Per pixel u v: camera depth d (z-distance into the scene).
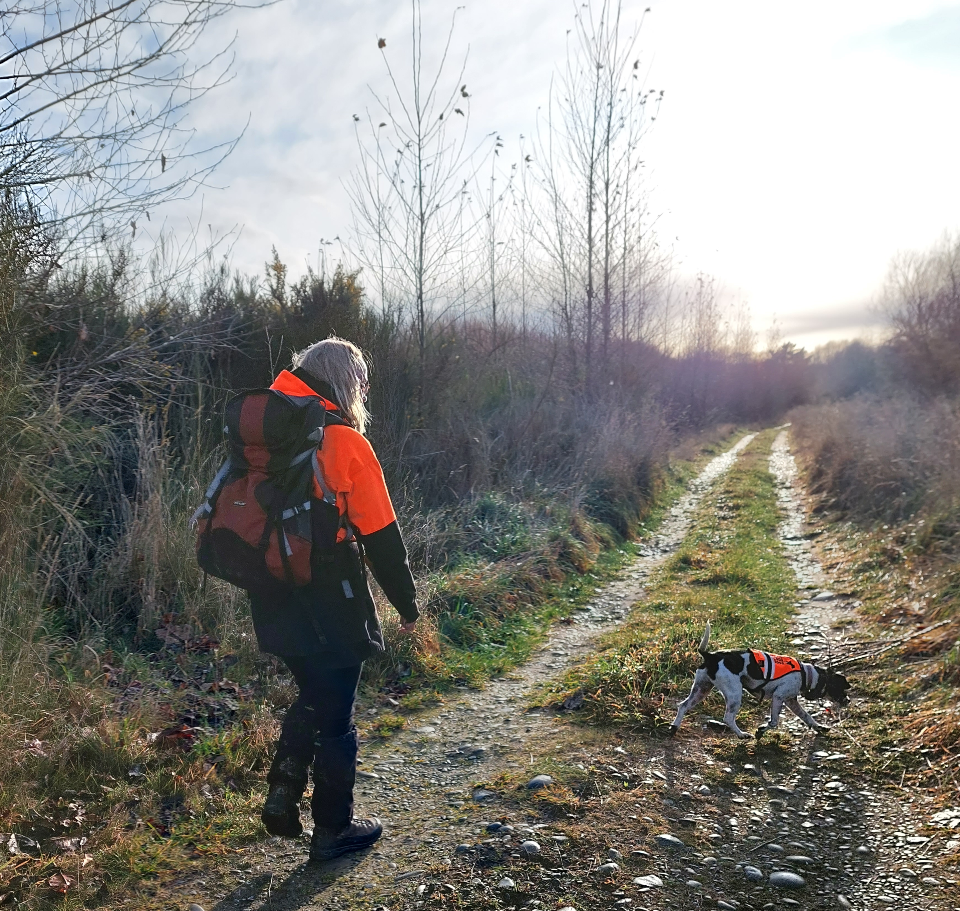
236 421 2.50
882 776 3.49
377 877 2.69
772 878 2.67
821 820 3.13
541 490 10.13
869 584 7.18
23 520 4.51
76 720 3.54
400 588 2.61
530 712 4.51
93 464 5.49
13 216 4.55
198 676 4.46
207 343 6.80
